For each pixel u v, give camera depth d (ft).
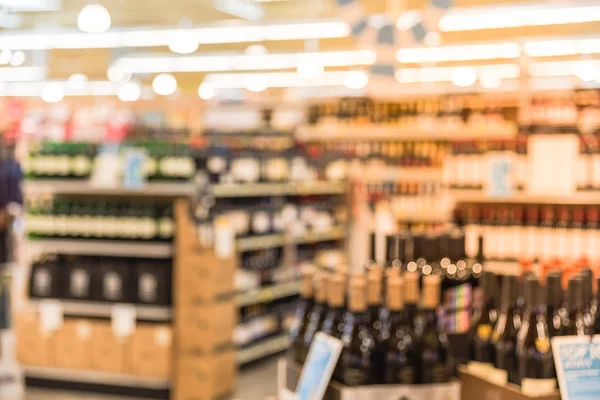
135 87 49.96
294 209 30.63
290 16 38.47
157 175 23.16
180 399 23.06
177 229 23.06
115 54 45.70
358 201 35.01
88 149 24.40
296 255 32.07
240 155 28.09
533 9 32.04
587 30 36.94
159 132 40.32
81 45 44.34
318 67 49.24
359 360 8.68
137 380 23.30
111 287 23.52
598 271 9.84
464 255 10.56
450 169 21.80
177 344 23.08
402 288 8.61
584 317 8.72
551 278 8.57
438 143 35.32
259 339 28.35
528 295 8.34
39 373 24.16
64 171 24.00
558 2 31.53
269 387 25.00
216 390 23.07
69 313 24.71
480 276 10.28
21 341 24.25
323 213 32.99
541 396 8.40
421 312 8.98
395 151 36.17
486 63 44.37
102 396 23.62
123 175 23.39
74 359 23.82
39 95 62.54
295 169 31.73
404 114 35.65
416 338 8.87
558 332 8.54
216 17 40.75
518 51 40.86
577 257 19.10
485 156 21.31
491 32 37.37
